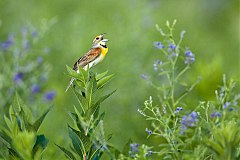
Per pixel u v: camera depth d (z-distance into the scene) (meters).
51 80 16.97
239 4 27.27
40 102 14.34
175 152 8.84
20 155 8.30
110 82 16.67
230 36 25.92
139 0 20.81
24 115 8.40
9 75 14.53
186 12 25.98
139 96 15.84
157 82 15.67
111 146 8.99
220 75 11.67
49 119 13.98
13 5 21.41
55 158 10.39
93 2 22.20
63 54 18.42
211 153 8.81
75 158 8.52
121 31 18.97
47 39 18.34
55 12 22.03
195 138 8.82
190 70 16.17
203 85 11.55
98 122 8.50
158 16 23.70
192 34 23.55
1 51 15.10
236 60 21.11
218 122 9.14
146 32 19.73
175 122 9.03
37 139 8.40
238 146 8.30
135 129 14.05
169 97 10.11
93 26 20.16
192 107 11.02
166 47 10.32
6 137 8.40
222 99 9.45
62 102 14.86
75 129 8.47
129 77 16.56
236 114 9.36
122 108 15.43
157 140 11.43
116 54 17.80
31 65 15.07
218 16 27.08
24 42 15.30
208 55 21.78
